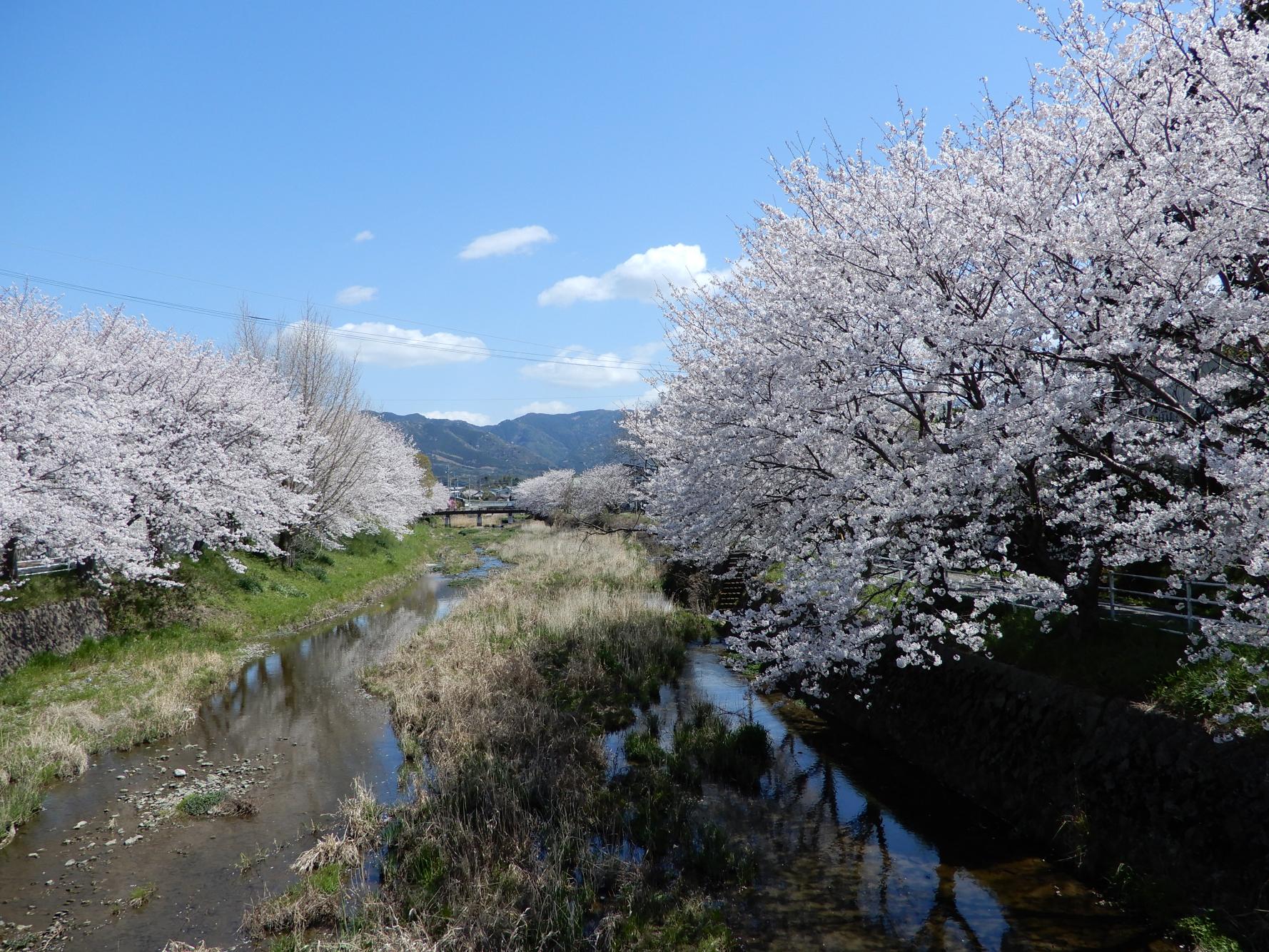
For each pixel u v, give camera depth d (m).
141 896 7.86
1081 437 8.02
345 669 17.28
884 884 7.99
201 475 18.48
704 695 14.52
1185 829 6.94
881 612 9.01
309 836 9.27
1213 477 6.62
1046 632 9.80
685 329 15.59
